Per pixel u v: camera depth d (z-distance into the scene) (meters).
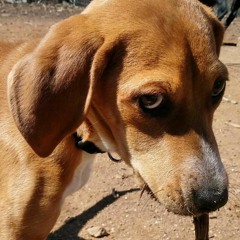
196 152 0.37
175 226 0.62
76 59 0.38
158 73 0.37
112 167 0.71
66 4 1.61
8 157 0.45
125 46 0.38
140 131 0.38
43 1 1.60
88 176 0.49
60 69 0.37
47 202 0.46
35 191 0.45
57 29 0.39
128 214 0.63
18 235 0.46
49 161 0.45
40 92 0.38
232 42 1.24
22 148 0.45
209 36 0.39
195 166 0.37
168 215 0.63
